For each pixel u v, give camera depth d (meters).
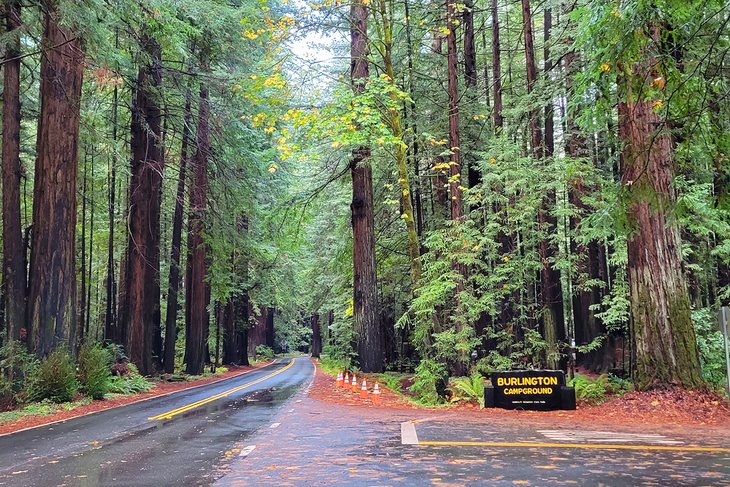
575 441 8.52
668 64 5.67
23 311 16.66
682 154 6.16
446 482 5.77
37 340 16.25
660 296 12.48
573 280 23.02
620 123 11.94
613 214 6.70
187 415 13.27
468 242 16.06
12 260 16.45
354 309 21.95
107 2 15.79
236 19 22.47
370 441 8.67
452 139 17.47
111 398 17.94
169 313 30.84
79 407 15.72
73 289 17.09
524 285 18.97
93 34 15.38
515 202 17.16
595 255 24.66
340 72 19.70
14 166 16.80
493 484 5.65
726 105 5.77
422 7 18.78
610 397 14.24
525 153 20.30
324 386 21.27
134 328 25.94
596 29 5.59
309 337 103.56
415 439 8.80
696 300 20.19
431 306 16.45
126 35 19.45
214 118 25.48
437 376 16.28
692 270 18.02
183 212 33.47
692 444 8.20
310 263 40.34
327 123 13.88
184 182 28.06
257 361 62.47
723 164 5.90
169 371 30.45
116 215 33.94
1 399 14.84
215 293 33.62
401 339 32.12
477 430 9.87
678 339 12.28
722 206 5.95
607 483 5.66
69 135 17.11
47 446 9.31
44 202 16.73
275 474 6.39
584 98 7.85
